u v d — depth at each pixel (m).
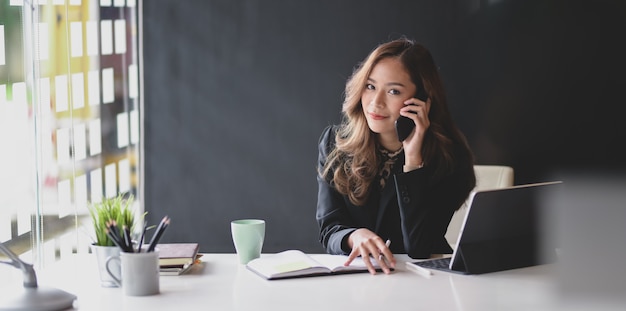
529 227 1.92
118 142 3.97
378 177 2.27
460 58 4.12
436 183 2.23
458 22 4.11
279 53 4.27
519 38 4.05
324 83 4.26
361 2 4.18
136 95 4.30
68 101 3.11
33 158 2.51
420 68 2.21
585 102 4.01
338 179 2.23
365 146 2.22
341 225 2.20
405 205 2.12
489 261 1.87
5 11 2.39
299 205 4.34
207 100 4.34
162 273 1.85
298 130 4.30
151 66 4.33
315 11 4.22
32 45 2.51
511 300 1.58
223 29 4.29
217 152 4.36
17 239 2.42
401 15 4.16
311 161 4.31
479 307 1.52
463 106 4.14
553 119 4.05
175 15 4.30
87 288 1.71
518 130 4.09
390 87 2.18
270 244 4.37
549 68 4.03
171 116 4.36
